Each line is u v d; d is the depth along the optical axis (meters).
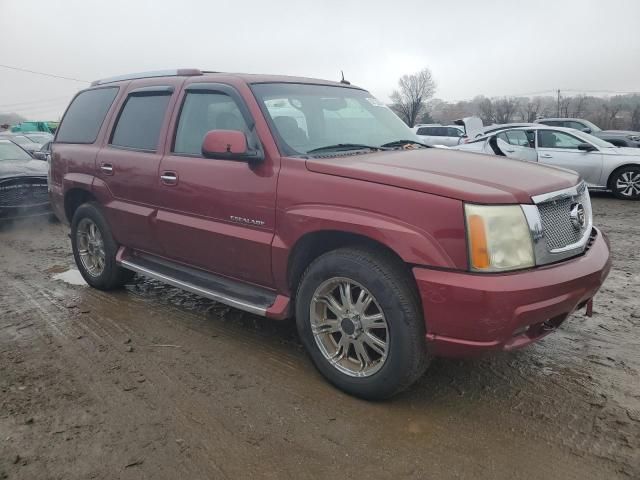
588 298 3.21
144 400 3.24
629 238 7.45
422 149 3.98
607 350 3.90
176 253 4.27
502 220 2.77
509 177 3.10
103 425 2.98
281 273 3.49
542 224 2.92
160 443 2.83
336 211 3.13
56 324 4.44
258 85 3.90
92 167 4.94
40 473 2.60
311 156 3.47
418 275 2.84
